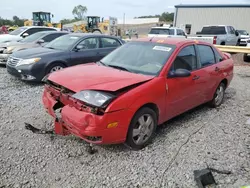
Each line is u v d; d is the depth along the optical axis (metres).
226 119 4.84
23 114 4.62
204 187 2.81
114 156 3.36
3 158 3.19
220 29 16.55
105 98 3.00
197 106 5.09
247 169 3.18
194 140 3.90
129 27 57.34
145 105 3.46
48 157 3.27
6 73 8.21
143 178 2.95
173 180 2.93
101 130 2.99
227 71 5.51
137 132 3.44
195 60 4.50
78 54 7.45
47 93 3.82
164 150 3.56
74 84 3.29
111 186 2.79
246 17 27.59
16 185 2.74
